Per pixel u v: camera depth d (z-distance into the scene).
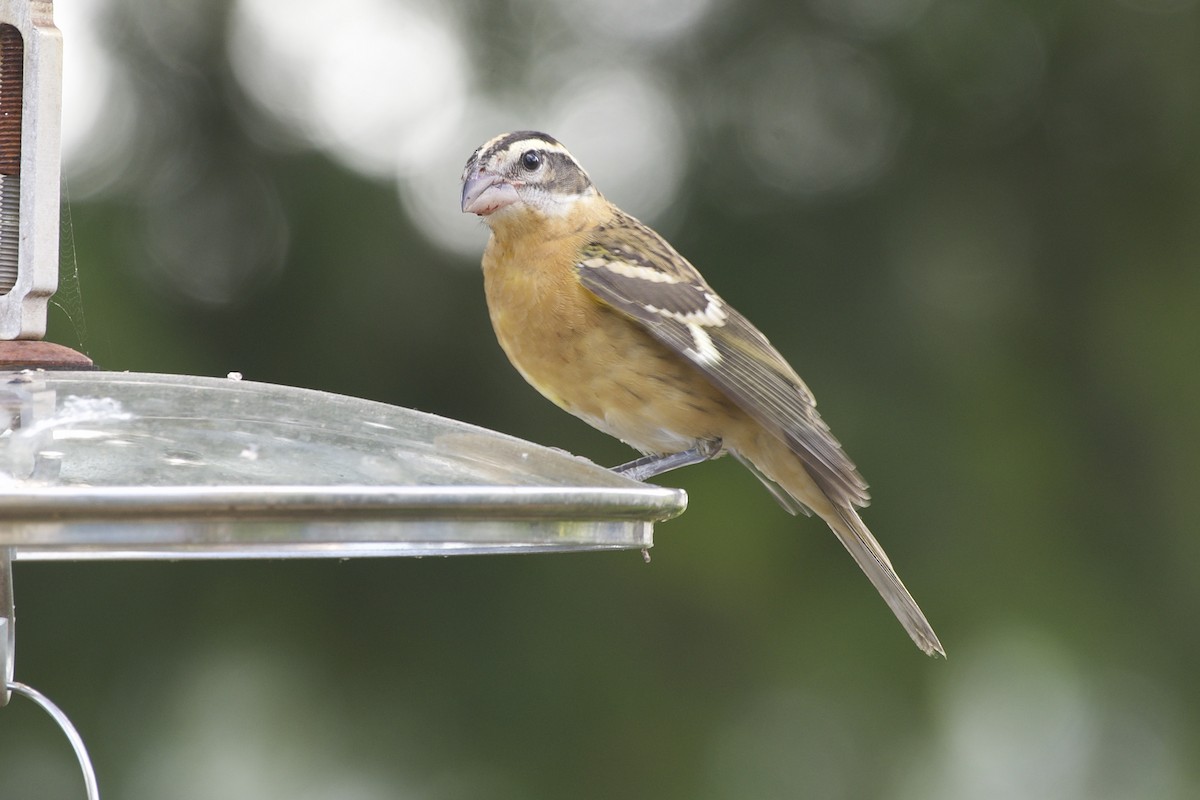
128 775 9.92
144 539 3.92
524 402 10.99
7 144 5.36
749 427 8.12
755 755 10.78
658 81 12.10
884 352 11.34
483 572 10.84
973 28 11.70
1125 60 11.77
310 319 10.89
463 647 10.73
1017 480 11.27
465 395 11.03
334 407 5.25
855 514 8.23
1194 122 11.71
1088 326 11.66
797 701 10.91
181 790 9.95
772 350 8.34
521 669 10.75
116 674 10.12
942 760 10.91
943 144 11.74
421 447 4.93
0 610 5.71
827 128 11.85
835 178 11.67
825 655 10.87
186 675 10.17
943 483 11.11
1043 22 11.66
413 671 10.62
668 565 10.96
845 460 7.51
